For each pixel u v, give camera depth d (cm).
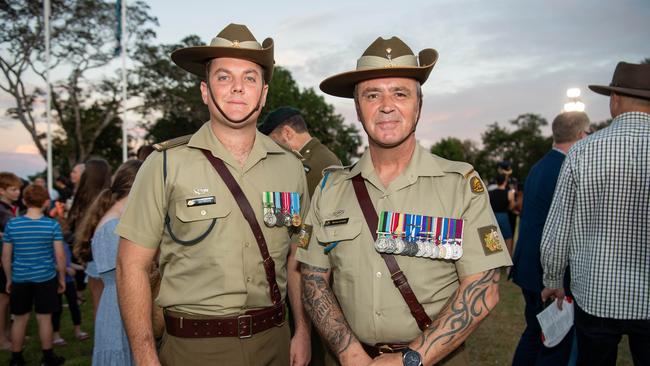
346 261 185
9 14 2809
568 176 260
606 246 244
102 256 308
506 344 453
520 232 362
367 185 191
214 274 197
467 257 174
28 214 446
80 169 633
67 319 613
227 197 203
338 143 4816
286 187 220
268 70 215
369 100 183
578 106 707
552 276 280
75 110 3184
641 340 243
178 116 3744
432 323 172
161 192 199
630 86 249
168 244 203
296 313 237
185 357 196
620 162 241
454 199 179
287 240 219
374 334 179
